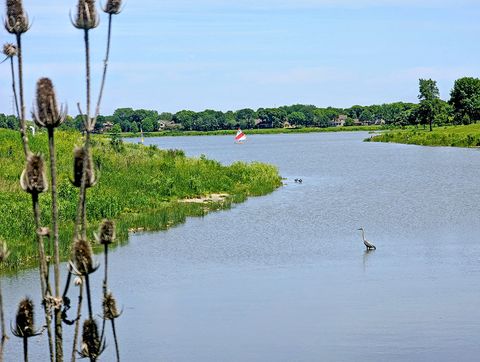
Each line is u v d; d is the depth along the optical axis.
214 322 21.44
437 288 24.97
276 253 31.41
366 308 22.62
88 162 8.02
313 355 18.45
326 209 45.25
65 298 8.16
